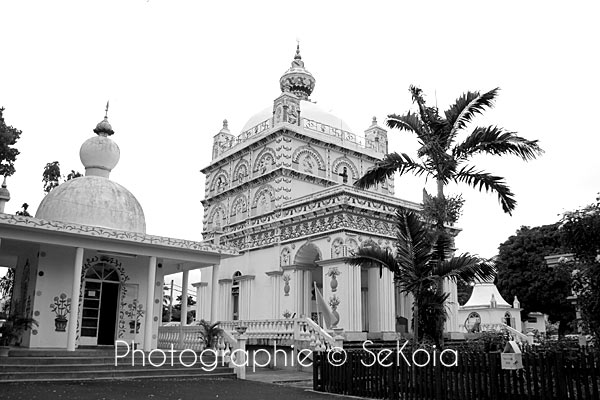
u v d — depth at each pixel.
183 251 20.61
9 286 28.42
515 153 16.36
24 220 16.78
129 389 13.66
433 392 12.29
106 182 21.67
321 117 37.00
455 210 16.69
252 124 38.59
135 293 21.61
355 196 27.23
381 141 39.00
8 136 23.48
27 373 14.81
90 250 20.23
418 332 15.58
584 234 11.43
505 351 10.96
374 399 13.31
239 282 32.72
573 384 10.34
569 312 43.41
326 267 26.95
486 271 15.68
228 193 36.97
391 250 27.75
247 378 17.86
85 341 20.11
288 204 30.72
